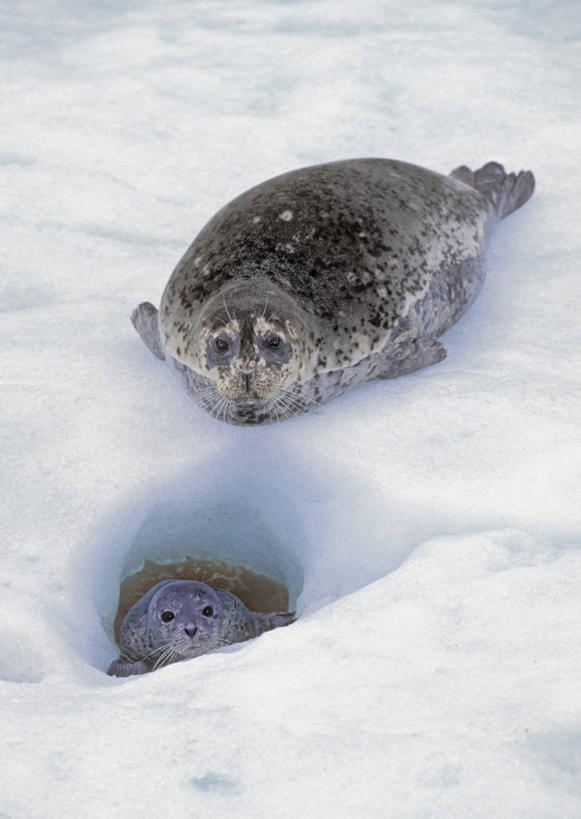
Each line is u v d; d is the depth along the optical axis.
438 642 9.77
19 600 11.34
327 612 10.49
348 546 12.45
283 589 14.32
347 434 13.70
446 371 14.88
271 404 13.62
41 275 18.30
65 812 7.86
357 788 8.04
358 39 28.00
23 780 8.15
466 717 8.70
